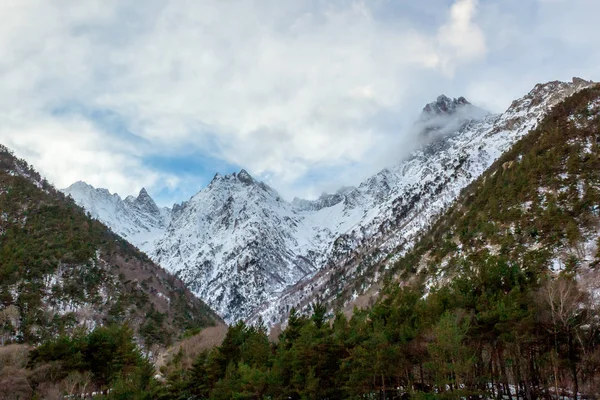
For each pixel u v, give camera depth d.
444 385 45.72
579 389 49.94
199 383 72.75
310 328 65.62
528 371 50.41
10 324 122.50
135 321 161.25
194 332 115.94
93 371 81.19
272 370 62.41
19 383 72.12
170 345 142.62
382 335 52.72
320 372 59.91
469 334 50.28
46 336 121.62
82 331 91.56
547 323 48.28
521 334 47.25
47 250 166.88
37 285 146.25
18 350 89.62
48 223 191.50
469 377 46.31
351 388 54.06
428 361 50.41
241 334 79.81
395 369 51.88
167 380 77.00
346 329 63.59
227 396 63.97
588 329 48.06
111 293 170.12
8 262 147.38
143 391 68.44
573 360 46.94
